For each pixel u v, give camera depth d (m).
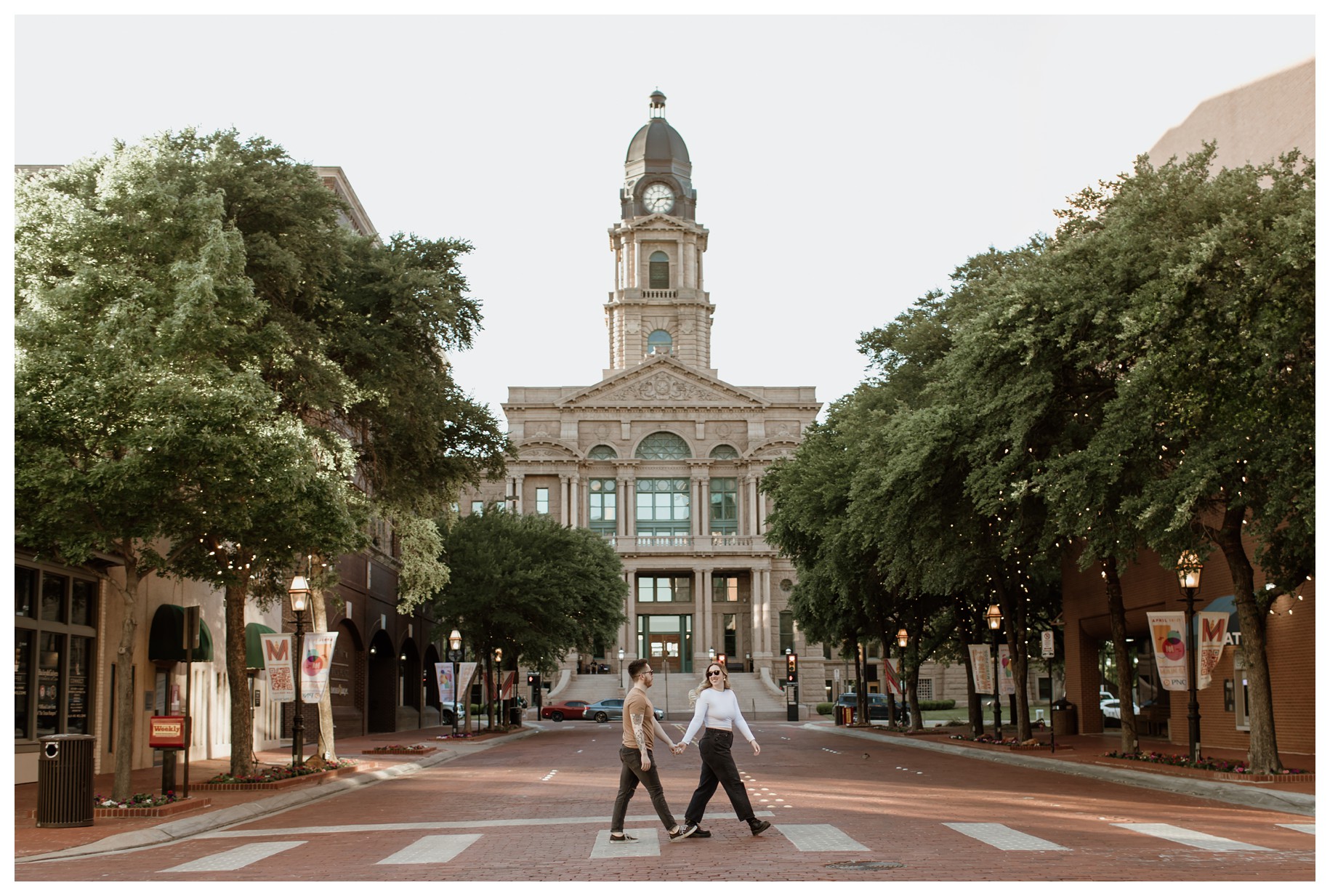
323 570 28.50
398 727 58.91
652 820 15.90
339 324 27.28
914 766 27.73
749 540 96.25
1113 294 21.30
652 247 109.06
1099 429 22.77
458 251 29.80
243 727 23.95
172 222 19.36
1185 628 24.31
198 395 17.95
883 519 28.89
